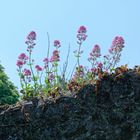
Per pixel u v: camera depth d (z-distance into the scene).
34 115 1.82
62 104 1.80
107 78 1.77
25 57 3.23
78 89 1.81
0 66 8.25
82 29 3.18
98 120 1.73
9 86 8.05
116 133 1.69
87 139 1.72
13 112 1.86
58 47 3.26
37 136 1.80
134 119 1.69
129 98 1.72
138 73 1.75
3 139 1.84
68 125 1.76
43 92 2.34
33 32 3.30
